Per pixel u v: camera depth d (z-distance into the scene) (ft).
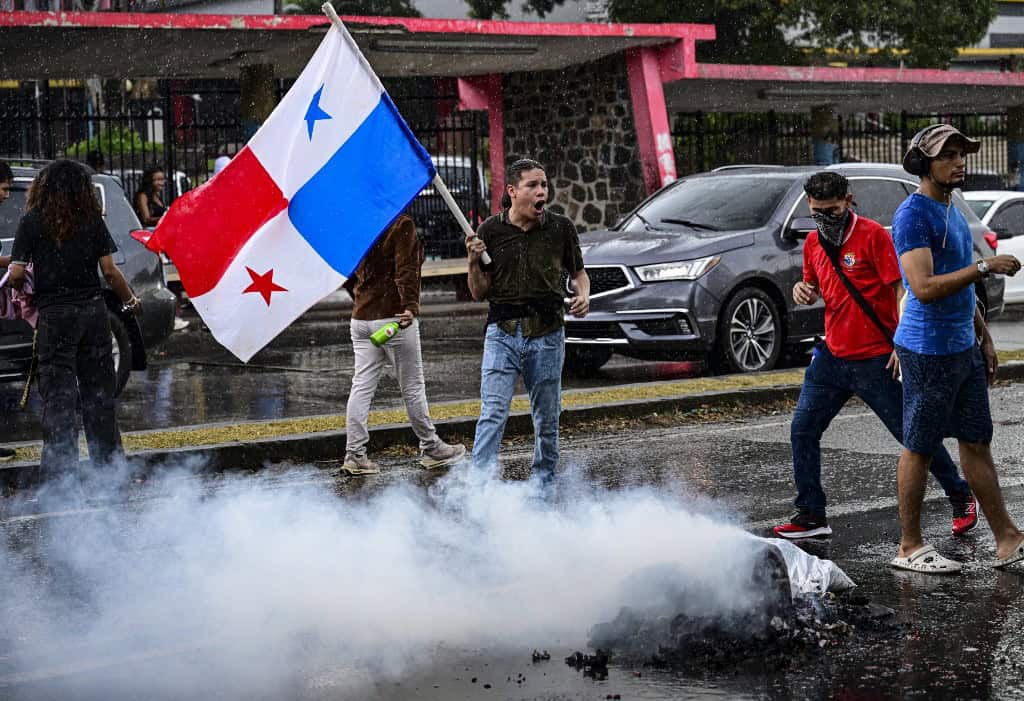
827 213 21.77
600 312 40.96
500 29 61.26
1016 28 148.56
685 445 31.53
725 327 41.14
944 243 19.38
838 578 18.53
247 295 20.79
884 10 106.52
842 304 22.06
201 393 40.60
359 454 28.58
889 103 89.81
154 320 38.09
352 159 20.95
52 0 85.81
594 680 15.35
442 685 15.30
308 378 44.01
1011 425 33.58
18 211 35.91
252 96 65.72
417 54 63.41
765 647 16.22
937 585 19.38
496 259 22.11
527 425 33.22
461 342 54.03
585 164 72.69
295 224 20.83
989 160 102.32
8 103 87.92
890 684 15.11
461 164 81.66
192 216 20.45
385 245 28.02
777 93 78.23
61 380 25.84
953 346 19.61
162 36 56.18
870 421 34.68
